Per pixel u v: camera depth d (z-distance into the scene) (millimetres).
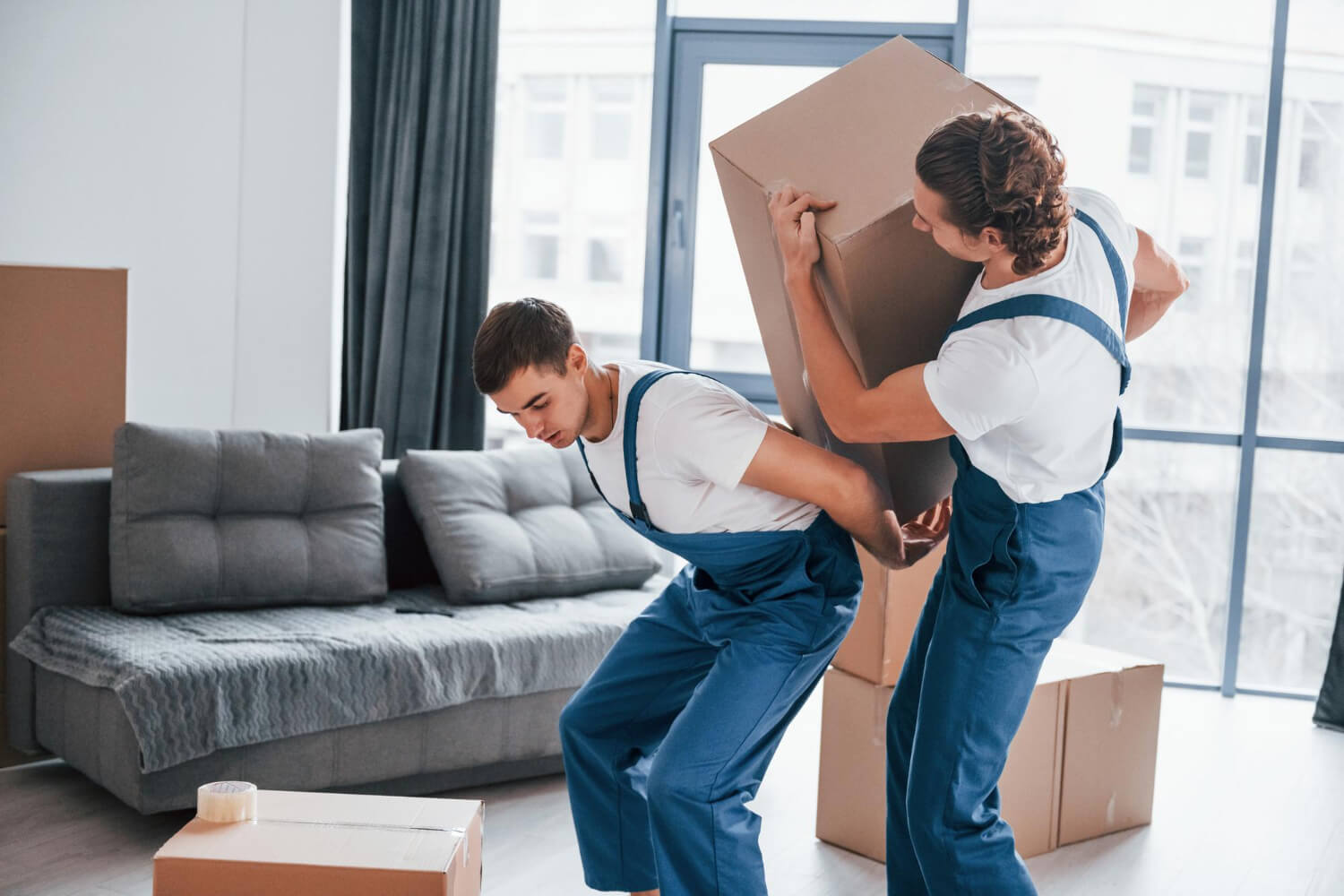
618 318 4734
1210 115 4312
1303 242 4277
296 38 4207
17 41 4020
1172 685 4457
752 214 1858
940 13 4383
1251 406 4258
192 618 3006
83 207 4105
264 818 1830
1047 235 1539
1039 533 1690
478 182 4348
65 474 3109
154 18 4105
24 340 3133
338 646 2791
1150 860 2801
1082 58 4324
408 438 4348
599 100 4645
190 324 4199
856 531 1864
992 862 1769
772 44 4438
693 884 1799
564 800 3021
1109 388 1641
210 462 3156
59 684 2879
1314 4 4188
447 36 4301
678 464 1789
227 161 4191
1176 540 4469
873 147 1756
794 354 1980
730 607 1916
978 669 1729
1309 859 2842
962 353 1585
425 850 1732
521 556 3402
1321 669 4398
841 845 2801
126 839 2641
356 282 4383
